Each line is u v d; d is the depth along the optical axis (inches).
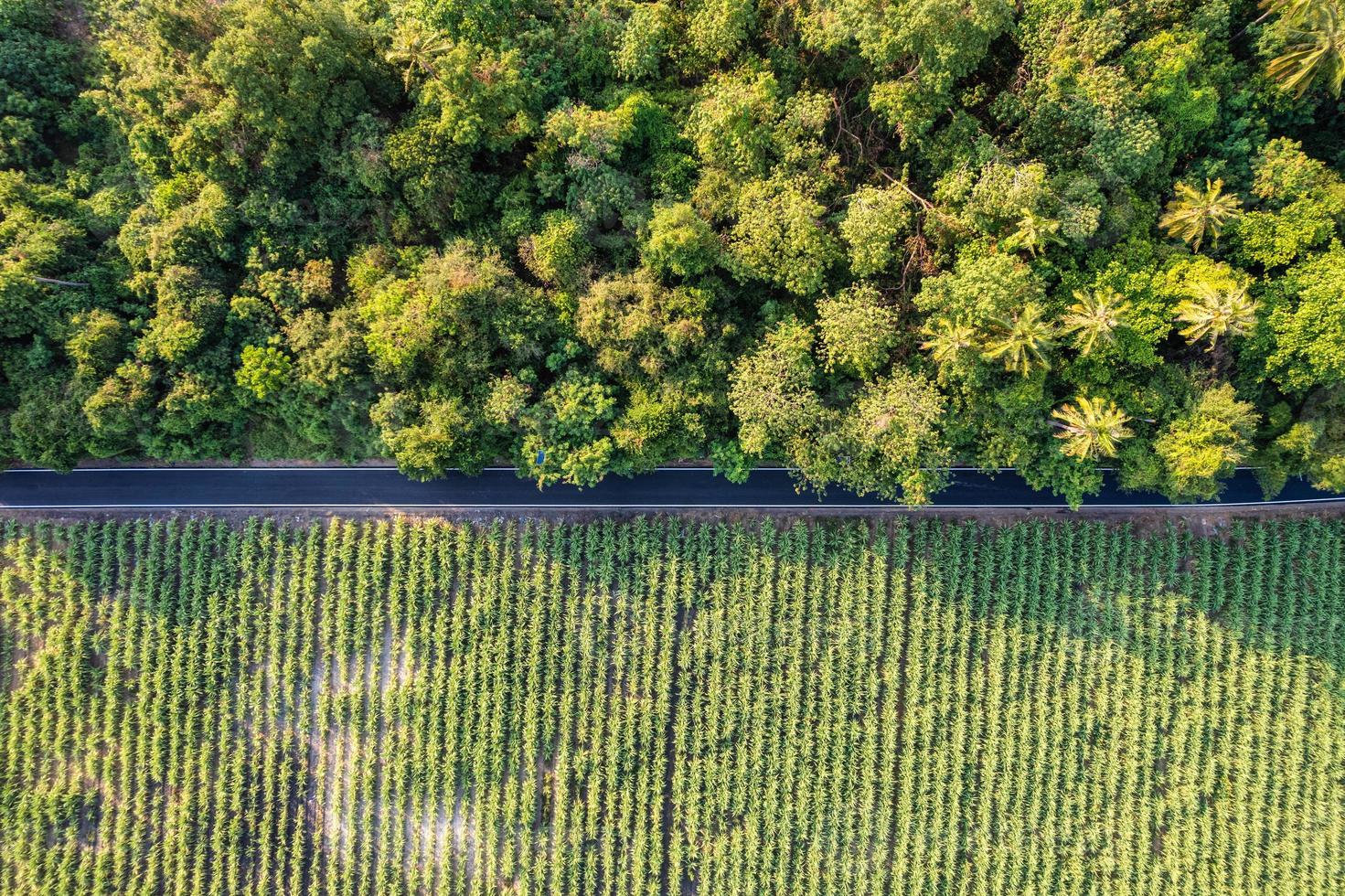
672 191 1578.5
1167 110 1462.8
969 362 1488.7
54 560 1716.3
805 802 1721.2
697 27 1528.1
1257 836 1701.5
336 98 1524.4
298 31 1465.3
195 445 1686.8
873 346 1496.1
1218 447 1476.4
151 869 1696.6
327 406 1651.1
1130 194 1476.4
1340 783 1700.3
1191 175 1503.4
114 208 1601.9
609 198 1535.4
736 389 1555.1
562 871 1716.3
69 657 1705.2
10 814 1696.6
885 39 1423.5
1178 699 1713.8
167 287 1562.5
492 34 1528.1
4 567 1712.6
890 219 1469.0
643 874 1715.1
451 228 1626.5
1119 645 1716.3
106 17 1662.2
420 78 1531.7
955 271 1494.8
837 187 1579.7
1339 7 1375.5
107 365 1595.7
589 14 1544.0
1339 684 1697.8
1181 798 1713.8
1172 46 1440.7
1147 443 1557.6
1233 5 1487.5
